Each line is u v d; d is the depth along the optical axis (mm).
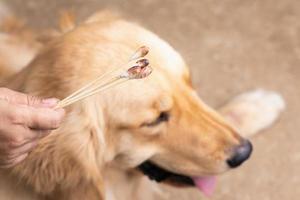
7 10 1349
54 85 782
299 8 1349
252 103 1186
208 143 831
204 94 1234
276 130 1171
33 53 988
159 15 1375
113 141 821
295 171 1120
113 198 906
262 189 1105
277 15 1343
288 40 1300
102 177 851
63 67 786
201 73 1263
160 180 915
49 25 1381
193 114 829
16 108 634
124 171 893
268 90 1220
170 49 833
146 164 886
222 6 1372
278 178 1115
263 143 1155
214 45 1309
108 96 792
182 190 1116
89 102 792
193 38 1327
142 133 815
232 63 1274
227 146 837
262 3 1366
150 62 800
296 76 1241
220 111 1184
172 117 819
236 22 1343
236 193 1104
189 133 826
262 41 1305
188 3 1388
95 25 836
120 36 812
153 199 1083
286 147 1148
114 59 783
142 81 789
